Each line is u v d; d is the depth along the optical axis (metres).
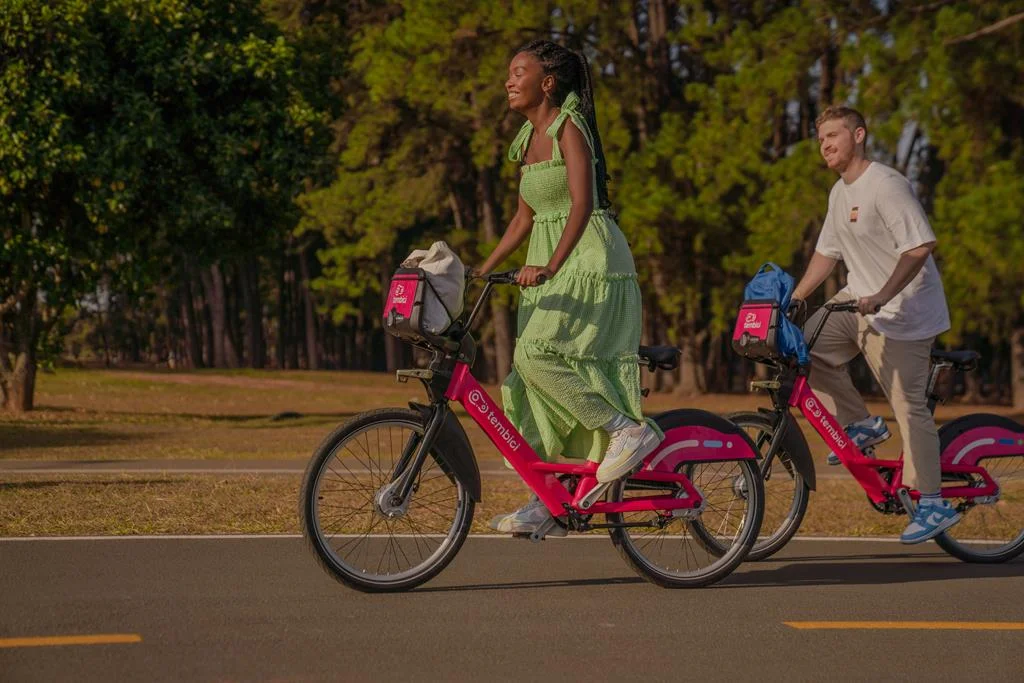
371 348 97.94
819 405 9.33
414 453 8.02
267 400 47.03
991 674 6.30
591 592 8.16
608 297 8.02
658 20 47.03
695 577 8.41
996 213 32.09
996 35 32.97
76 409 33.72
